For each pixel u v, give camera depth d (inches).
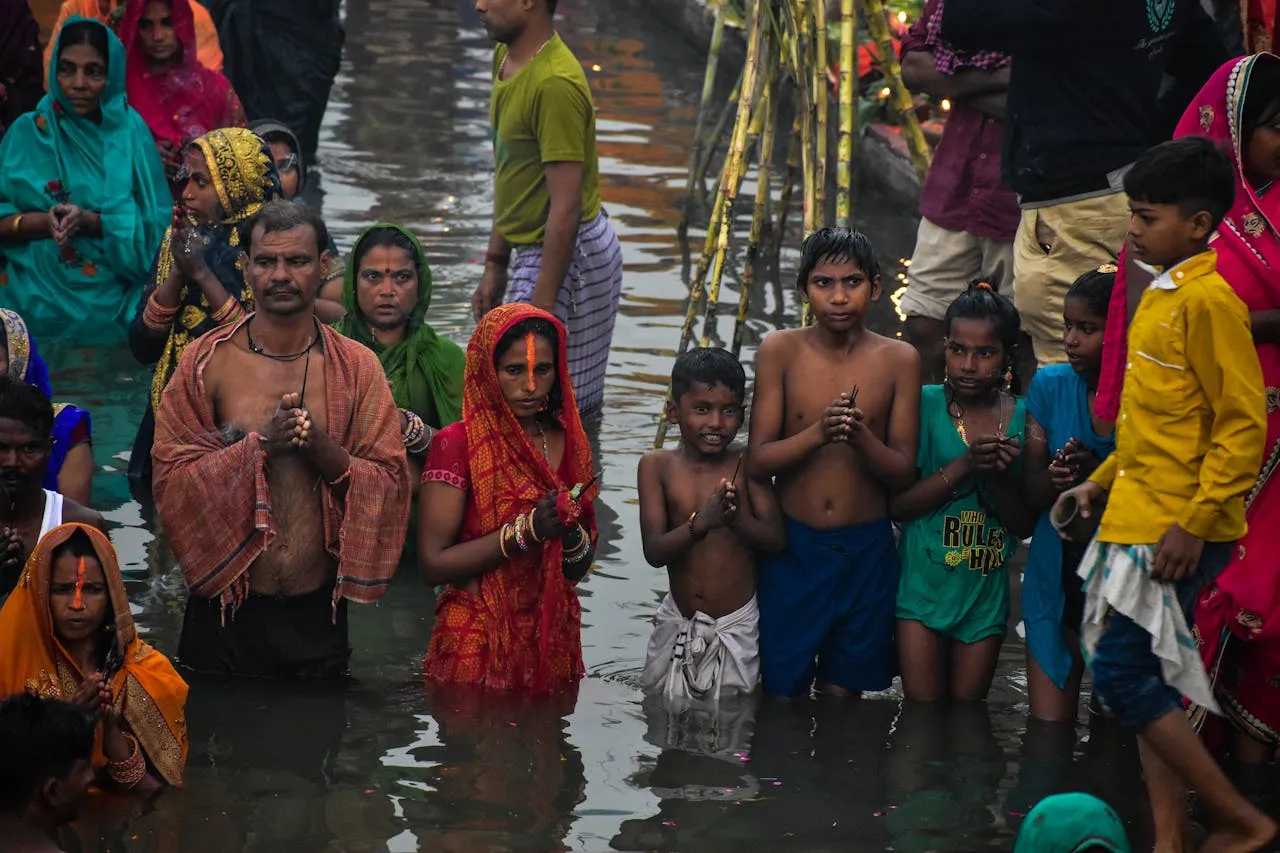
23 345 399.5
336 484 371.6
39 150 628.1
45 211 625.3
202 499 367.9
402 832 308.3
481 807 318.3
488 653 374.3
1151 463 301.4
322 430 365.4
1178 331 296.8
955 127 542.9
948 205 542.3
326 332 385.7
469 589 378.0
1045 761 342.3
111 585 327.9
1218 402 295.4
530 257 536.1
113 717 318.7
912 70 542.0
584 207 531.5
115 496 471.8
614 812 316.8
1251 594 322.0
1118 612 304.8
